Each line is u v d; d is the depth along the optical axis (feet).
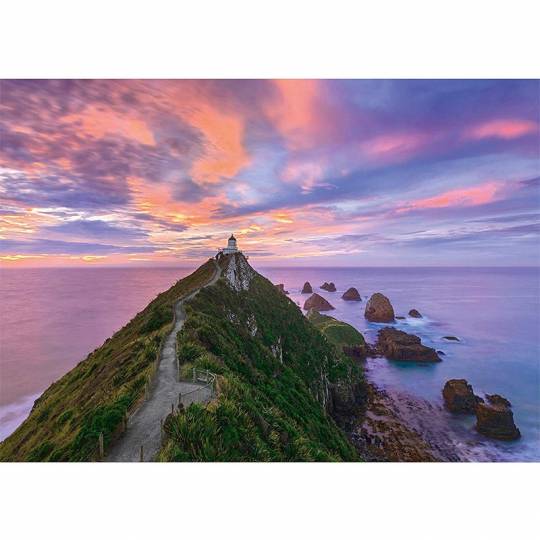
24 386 241.35
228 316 129.70
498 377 237.66
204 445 38.27
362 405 182.50
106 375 75.72
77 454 41.47
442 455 137.49
